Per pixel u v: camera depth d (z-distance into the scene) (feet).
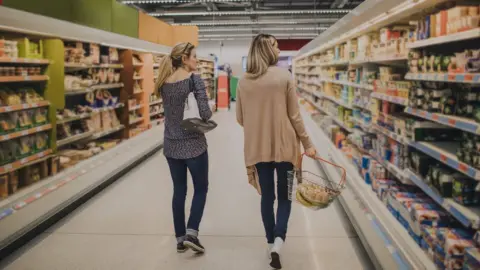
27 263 9.84
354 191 13.41
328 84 28.22
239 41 103.24
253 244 10.91
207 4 50.57
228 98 51.75
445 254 7.50
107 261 9.95
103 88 22.33
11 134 13.35
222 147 25.53
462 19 7.55
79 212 13.38
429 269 7.82
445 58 8.32
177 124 9.92
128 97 24.68
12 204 12.13
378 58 13.44
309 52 42.55
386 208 11.44
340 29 19.61
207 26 76.59
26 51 14.48
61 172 16.14
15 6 13.57
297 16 65.92
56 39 15.78
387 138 12.78
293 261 9.95
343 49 22.75
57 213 12.53
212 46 104.01
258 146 9.27
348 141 20.35
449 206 7.87
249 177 9.56
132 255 10.28
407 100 10.55
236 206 14.05
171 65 10.02
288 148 9.07
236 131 32.53
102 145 21.03
